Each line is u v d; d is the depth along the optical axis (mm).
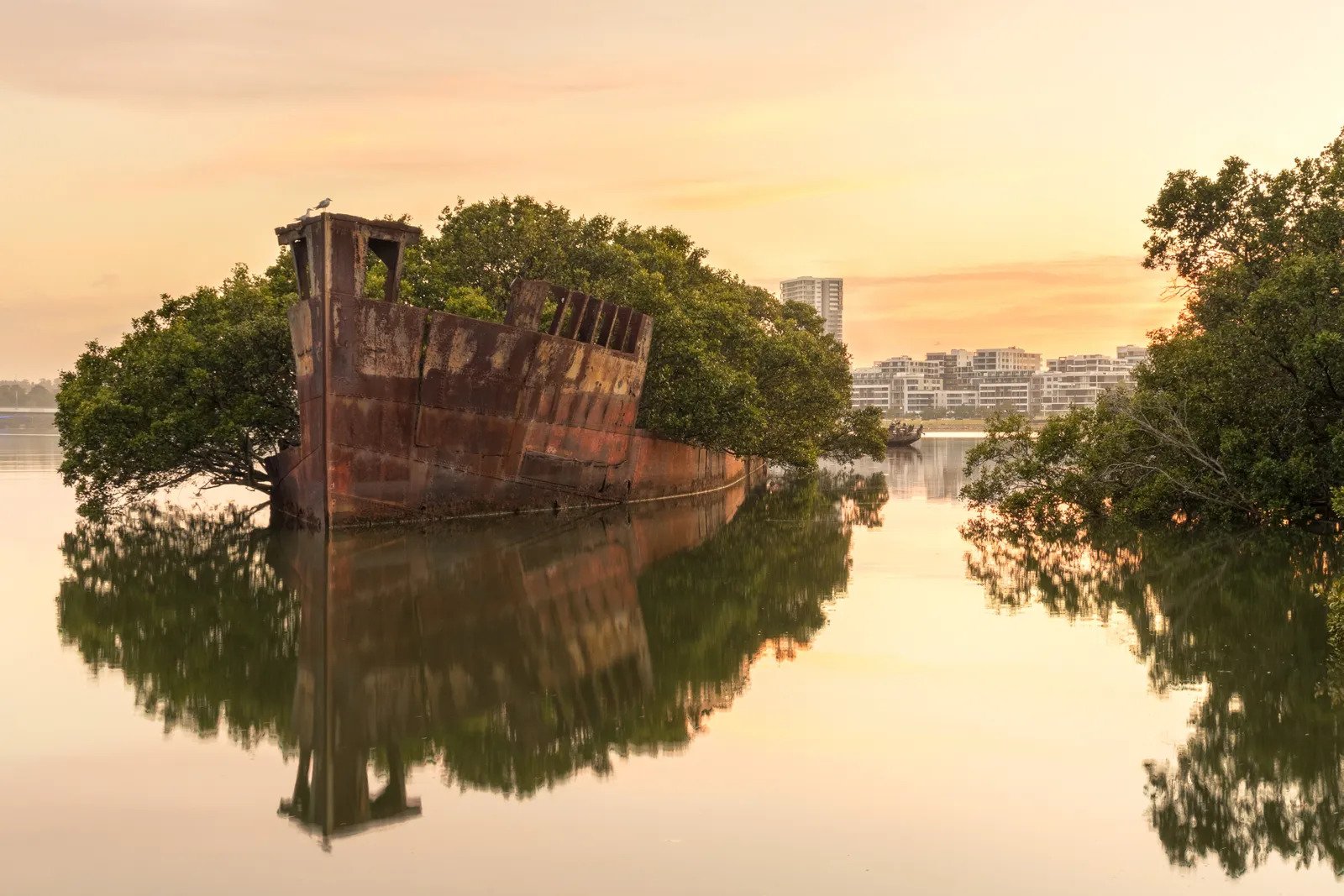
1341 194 29406
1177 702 12641
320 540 26375
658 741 11516
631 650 15602
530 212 40812
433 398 28344
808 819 9391
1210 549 24250
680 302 40688
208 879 8266
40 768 10648
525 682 13977
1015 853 8711
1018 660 14680
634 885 8148
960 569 22484
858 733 11664
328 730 11961
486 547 25359
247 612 18156
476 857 8664
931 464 68188
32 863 8523
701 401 36469
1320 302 26031
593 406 32500
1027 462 31266
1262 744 11141
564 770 10648
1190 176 32312
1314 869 8438
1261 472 26422
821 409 45688
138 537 27672
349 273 26250
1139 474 29891
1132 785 10109
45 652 15391
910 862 8547
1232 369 27688
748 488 47312
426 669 14609
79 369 34531
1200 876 8289
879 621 17406
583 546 25797
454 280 38969
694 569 22672
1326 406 27141
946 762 10711
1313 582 19953
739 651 15461
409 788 10195
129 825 9281
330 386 26516
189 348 31000
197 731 11891
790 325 59375
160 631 16781
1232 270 31531
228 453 32156
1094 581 20656
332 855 8695
